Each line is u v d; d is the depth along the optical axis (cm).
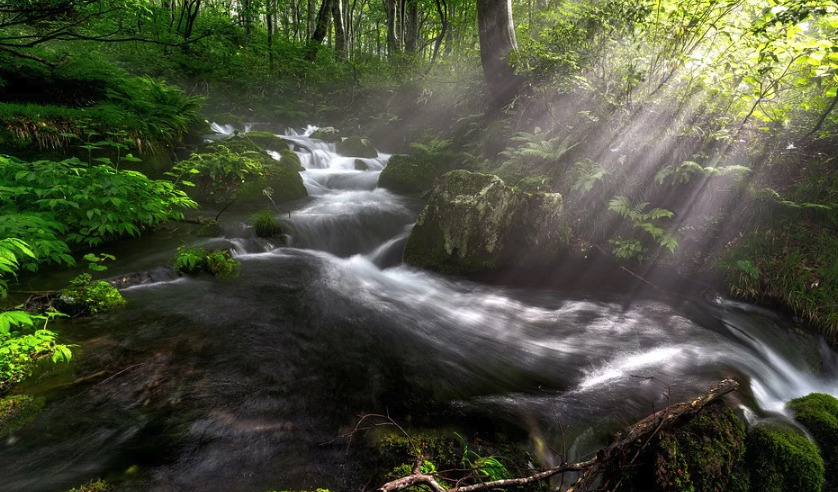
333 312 457
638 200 646
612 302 540
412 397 320
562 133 793
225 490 219
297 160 1016
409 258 650
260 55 1683
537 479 202
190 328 388
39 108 641
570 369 381
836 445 297
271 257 601
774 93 555
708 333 460
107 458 234
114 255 530
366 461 246
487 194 609
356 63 1559
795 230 548
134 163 704
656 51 662
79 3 521
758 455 278
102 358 329
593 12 702
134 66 1304
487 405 315
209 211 736
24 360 306
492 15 898
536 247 648
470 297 551
